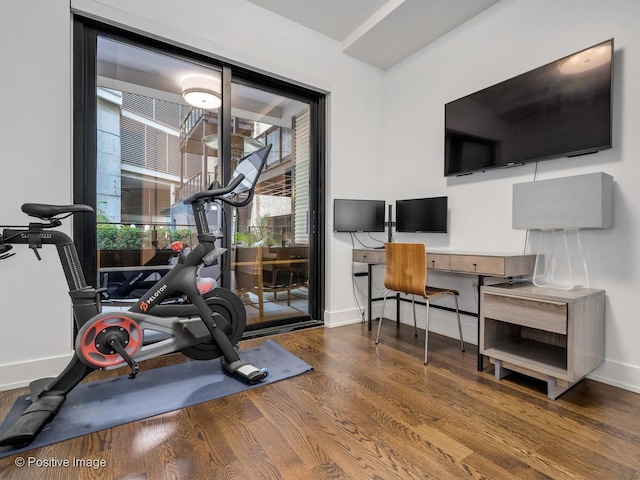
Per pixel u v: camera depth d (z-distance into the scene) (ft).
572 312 5.26
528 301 5.84
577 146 6.36
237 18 8.16
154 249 7.95
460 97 8.87
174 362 7.02
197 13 7.59
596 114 6.09
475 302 8.47
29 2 5.87
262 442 4.27
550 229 6.79
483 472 3.74
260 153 6.83
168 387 5.80
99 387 5.78
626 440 4.35
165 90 7.98
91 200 6.88
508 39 7.78
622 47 5.99
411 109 10.30
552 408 5.18
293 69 9.08
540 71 6.94
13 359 5.77
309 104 10.11
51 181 6.08
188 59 7.88
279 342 8.38
